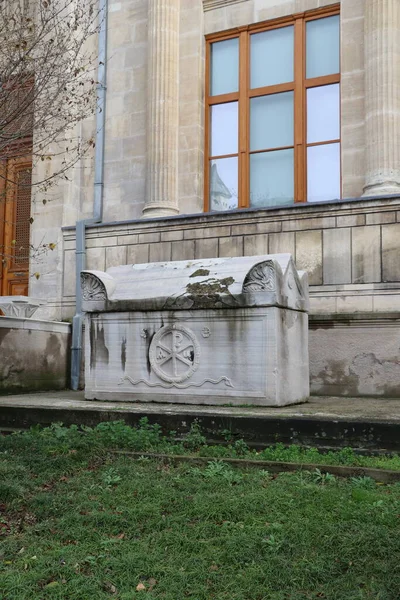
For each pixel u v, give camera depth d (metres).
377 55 12.12
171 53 14.30
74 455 6.74
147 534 4.79
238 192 14.03
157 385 9.33
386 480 5.83
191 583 4.00
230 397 8.77
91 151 15.11
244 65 14.18
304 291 9.67
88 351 9.92
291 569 4.07
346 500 5.20
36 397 10.81
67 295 14.23
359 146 12.61
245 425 7.35
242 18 14.22
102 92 15.05
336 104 13.28
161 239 13.15
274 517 4.88
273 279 8.53
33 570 4.20
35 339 12.54
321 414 7.48
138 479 5.96
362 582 3.92
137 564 4.22
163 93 14.15
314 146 13.41
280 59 13.96
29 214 16.58
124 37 15.09
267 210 12.06
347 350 11.08
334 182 13.15
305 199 13.34
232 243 12.38
